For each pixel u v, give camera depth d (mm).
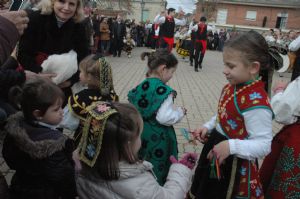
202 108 6047
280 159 2139
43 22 2727
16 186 1635
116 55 14219
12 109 1898
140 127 1590
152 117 2361
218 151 1735
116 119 1513
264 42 1702
